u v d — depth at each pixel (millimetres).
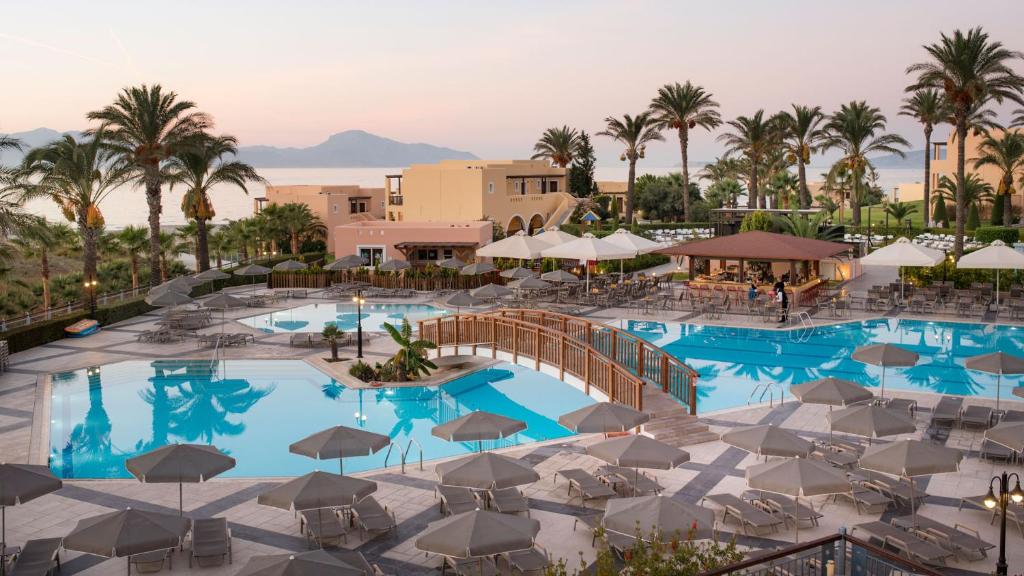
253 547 13953
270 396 25047
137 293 41656
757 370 26422
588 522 14344
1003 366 19125
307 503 12609
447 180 65875
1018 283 37188
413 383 25703
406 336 26562
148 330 33719
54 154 38188
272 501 12828
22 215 33312
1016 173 68938
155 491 16719
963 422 19625
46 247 43000
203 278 37625
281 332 33656
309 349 30328
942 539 13289
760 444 14828
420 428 21844
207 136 44812
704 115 70562
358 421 22516
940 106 60688
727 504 14570
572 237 41312
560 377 23953
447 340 27844
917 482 16406
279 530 14664
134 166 40812
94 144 37469
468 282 43594
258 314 38031
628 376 20344
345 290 43188
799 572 12406
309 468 18703
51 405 23891
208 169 48000
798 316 34312
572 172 87688
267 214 70312
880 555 9133
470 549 11195
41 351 30625
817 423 20422
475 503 15148
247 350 30266
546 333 24641
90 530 11664
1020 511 14109
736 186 89125
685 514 12031
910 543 13039
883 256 34031
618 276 42812
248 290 46062
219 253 65688
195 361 28906
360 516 14523
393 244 50062
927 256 33531
